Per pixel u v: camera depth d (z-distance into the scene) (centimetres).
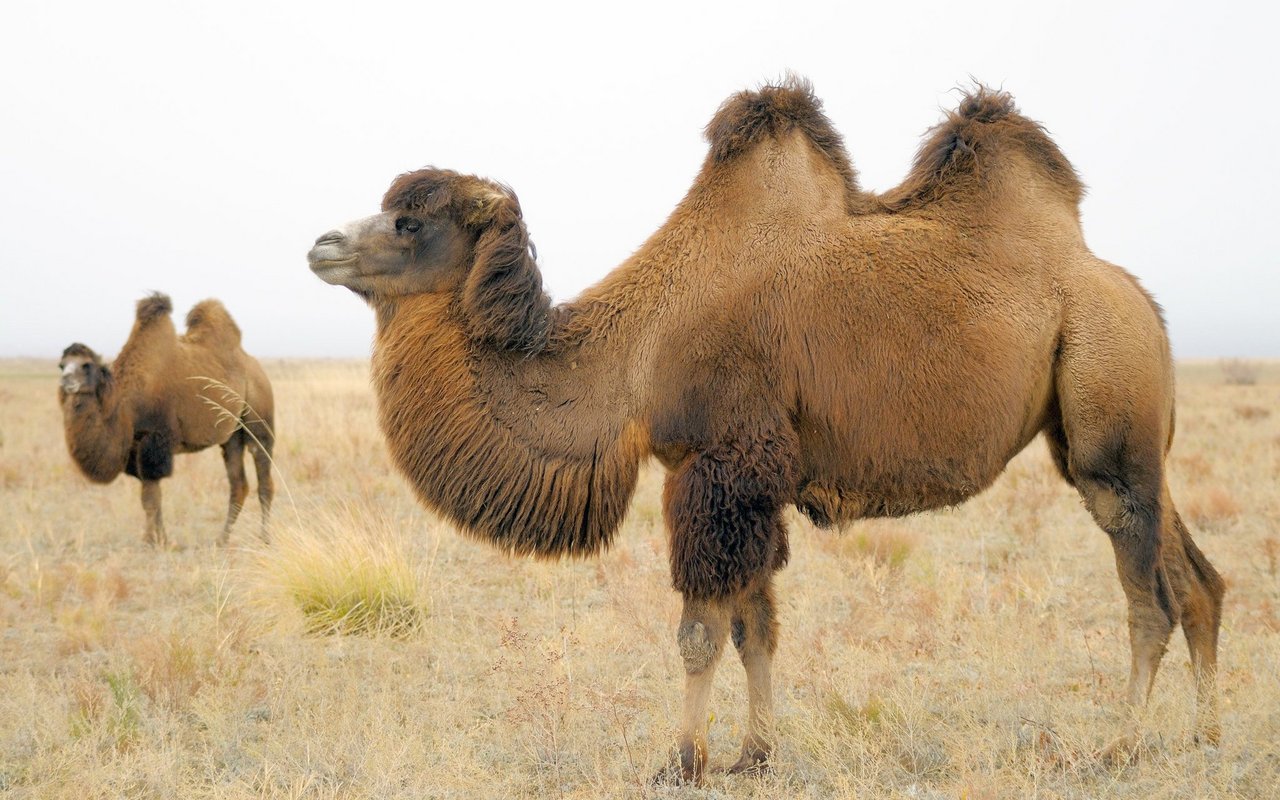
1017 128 560
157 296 1150
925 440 510
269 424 1235
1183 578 549
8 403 3431
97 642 717
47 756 518
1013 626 655
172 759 503
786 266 518
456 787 483
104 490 1435
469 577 905
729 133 545
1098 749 507
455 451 525
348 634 748
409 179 555
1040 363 533
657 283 531
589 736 537
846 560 870
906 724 531
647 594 764
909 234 532
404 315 551
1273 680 566
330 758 514
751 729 517
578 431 518
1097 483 539
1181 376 7612
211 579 886
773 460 495
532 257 538
